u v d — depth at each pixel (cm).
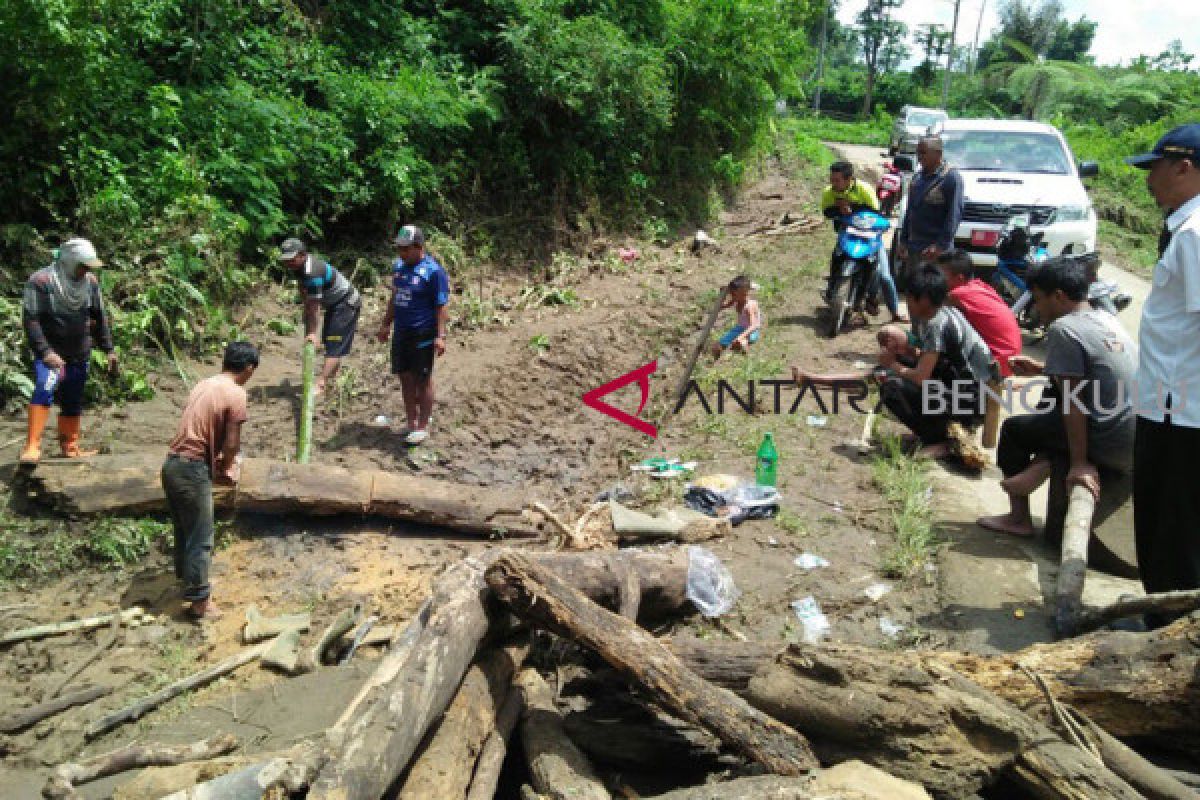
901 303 1114
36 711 394
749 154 2000
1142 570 427
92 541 519
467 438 720
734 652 375
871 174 2303
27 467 543
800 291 1200
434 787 308
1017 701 338
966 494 613
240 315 885
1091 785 293
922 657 344
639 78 1388
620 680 378
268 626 461
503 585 367
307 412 655
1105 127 2989
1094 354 475
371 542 558
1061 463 525
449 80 1184
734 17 1705
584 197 1388
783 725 324
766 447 613
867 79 5862
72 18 719
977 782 304
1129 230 1912
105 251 763
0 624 461
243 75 1026
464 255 1148
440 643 342
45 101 715
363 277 1027
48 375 545
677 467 651
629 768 351
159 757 324
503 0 1282
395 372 682
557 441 738
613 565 430
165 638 458
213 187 891
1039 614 466
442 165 1171
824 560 521
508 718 365
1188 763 338
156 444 636
